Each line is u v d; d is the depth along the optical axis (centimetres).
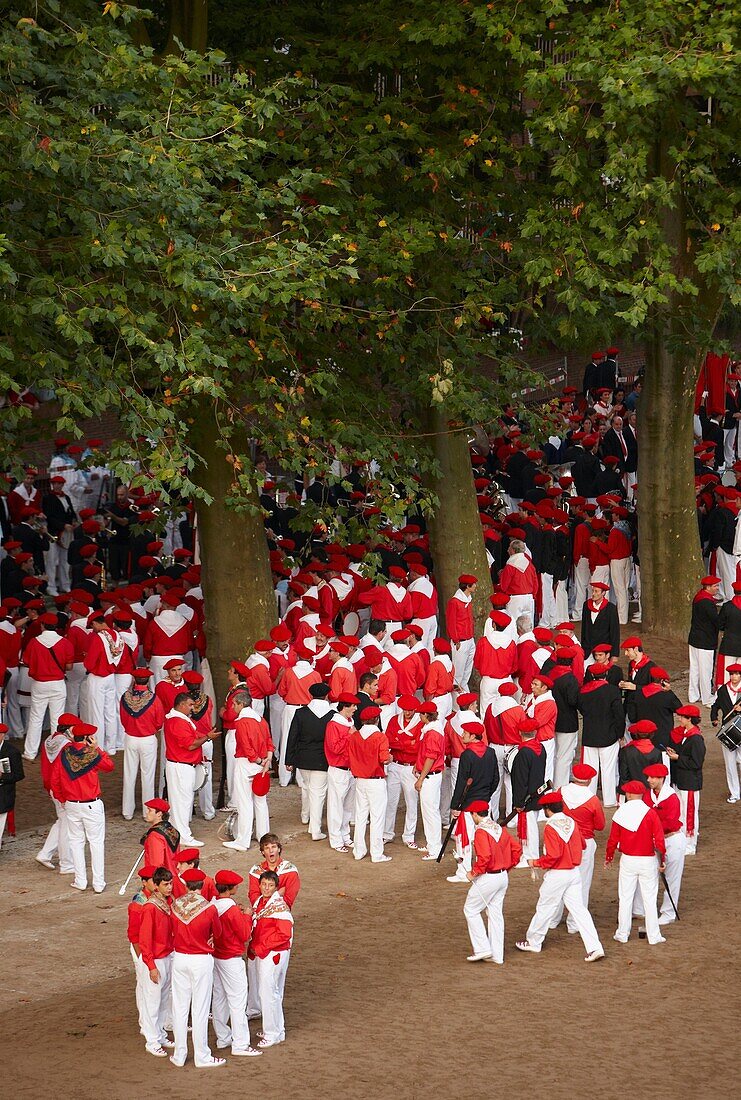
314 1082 2311
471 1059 2386
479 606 4750
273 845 2516
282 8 4225
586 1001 2620
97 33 3309
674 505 5106
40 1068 2352
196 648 4284
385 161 3950
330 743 3434
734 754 3741
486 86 4209
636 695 3609
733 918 3030
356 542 4478
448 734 3412
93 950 2864
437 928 2989
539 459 5681
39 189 3183
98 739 4003
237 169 3497
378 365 4331
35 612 4031
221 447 3672
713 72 3719
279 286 3356
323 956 2838
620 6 3916
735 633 4381
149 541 5034
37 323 3234
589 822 2875
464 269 4369
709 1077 2317
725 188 4284
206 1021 2381
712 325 4875
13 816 3497
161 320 3522
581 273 4009
